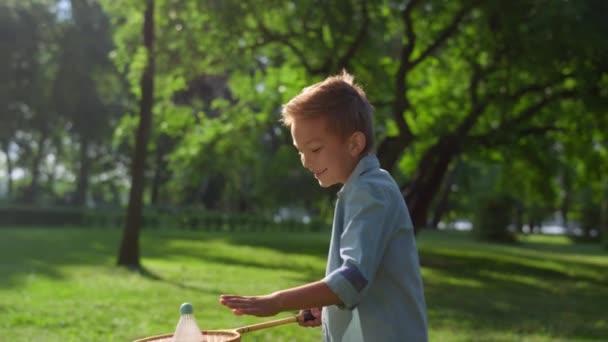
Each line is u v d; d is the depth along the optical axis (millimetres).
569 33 16266
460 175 42469
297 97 2588
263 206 37844
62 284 11648
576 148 21844
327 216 38625
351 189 2566
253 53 18531
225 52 17844
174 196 48156
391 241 2553
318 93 2559
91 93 39344
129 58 17219
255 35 18312
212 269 15109
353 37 18359
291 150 22906
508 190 24734
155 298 10344
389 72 19922
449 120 20781
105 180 48031
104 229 30938
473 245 29062
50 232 25766
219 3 16906
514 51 17688
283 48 19734
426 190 19266
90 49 38781
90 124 39844
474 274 17047
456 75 20953
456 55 19875
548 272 18984
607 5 16641
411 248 2598
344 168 2619
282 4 17547
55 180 51250
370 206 2496
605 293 14562
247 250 21000
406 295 2555
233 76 20219
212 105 21266
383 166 17609
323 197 35719
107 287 11398
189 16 17688
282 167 33312
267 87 20109
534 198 24188
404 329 2531
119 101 41312
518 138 19922
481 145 20078
